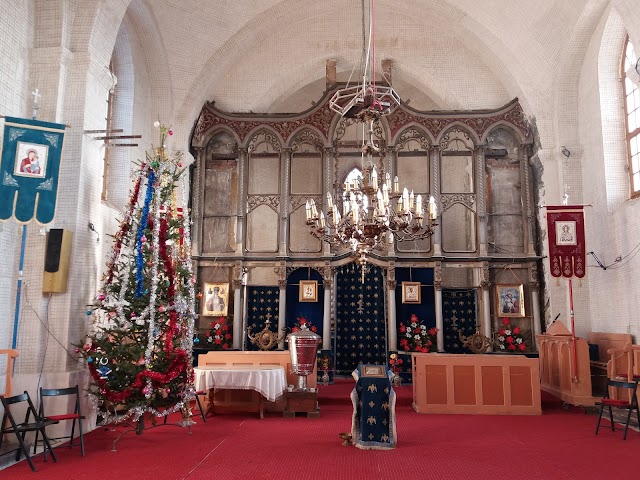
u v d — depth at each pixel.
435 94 18.56
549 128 16.17
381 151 17.06
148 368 9.20
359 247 10.50
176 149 16.41
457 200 16.77
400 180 19.83
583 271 13.45
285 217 16.78
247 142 17.16
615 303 13.45
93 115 10.73
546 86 15.98
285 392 10.99
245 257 16.58
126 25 14.54
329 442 8.77
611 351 11.59
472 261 16.41
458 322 16.75
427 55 17.98
